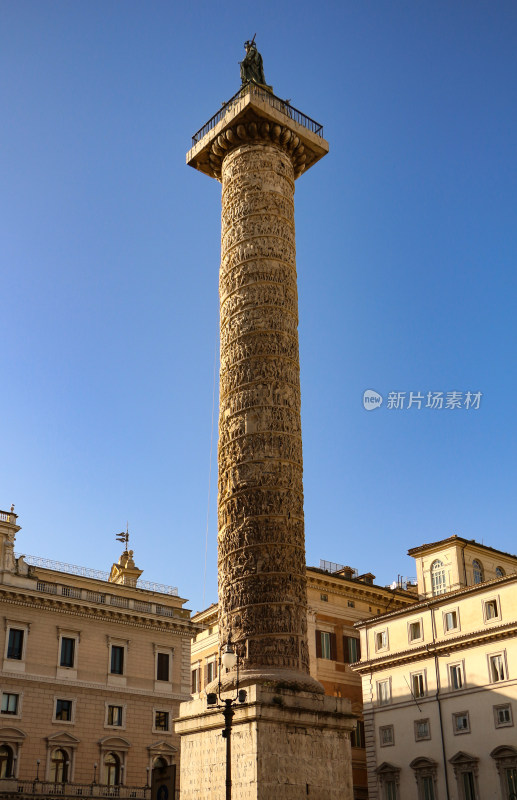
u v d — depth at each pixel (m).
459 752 43.81
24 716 46.19
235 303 28.41
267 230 29.06
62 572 54.72
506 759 41.75
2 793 42.81
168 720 51.94
